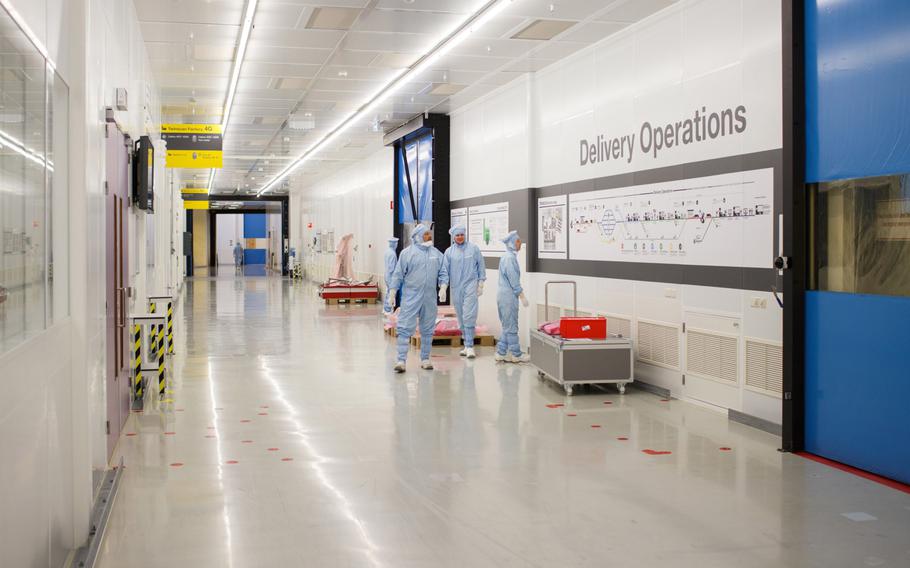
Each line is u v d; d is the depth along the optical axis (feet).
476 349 42.42
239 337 46.73
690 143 27.40
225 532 14.97
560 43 34.09
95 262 15.44
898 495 17.30
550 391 30.01
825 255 20.39
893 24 18.11
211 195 139.03
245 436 22.76
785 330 21.24
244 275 138.00
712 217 26.25
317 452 20.99
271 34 33.32
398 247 64.54
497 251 44.55
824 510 16.29
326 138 66.49
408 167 60.95
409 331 34.63
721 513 16.11
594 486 17.95
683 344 28.02
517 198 41.65
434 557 13.74
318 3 28.99
